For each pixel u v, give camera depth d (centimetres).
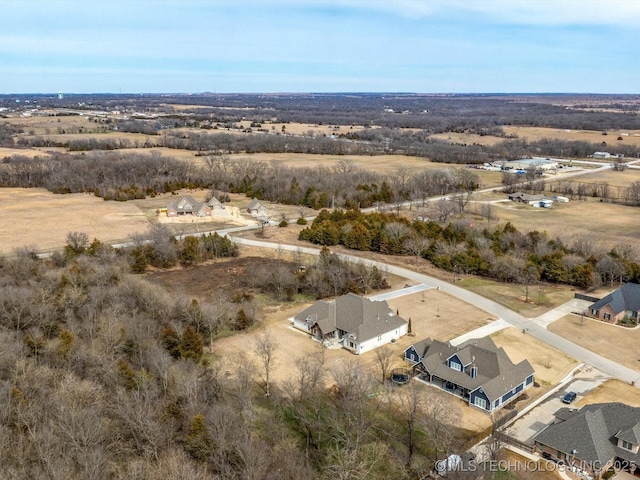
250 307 8125
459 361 6353
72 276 7869
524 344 7412
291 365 6638
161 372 5350
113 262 9306
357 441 4706
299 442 5016
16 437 4281
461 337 7600
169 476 3934
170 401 4894
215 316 7288
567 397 5988
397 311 8188
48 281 7850
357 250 11856
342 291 9181
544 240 11250
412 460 4875
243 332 7619
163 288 8381
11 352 5500
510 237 11419
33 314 6719
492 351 6322
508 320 8225
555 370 6731
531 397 6128
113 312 6750
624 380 6512
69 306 7150
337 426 5034
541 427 5534
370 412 5588
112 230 12606
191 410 4753
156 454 4238
